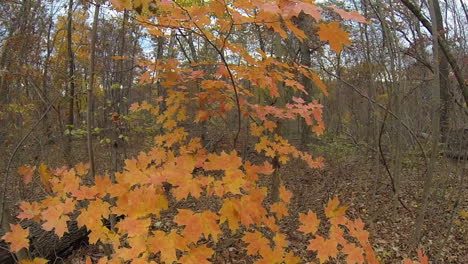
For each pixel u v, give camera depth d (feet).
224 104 6.54
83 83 11.57
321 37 3.81
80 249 12.07
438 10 12.92
